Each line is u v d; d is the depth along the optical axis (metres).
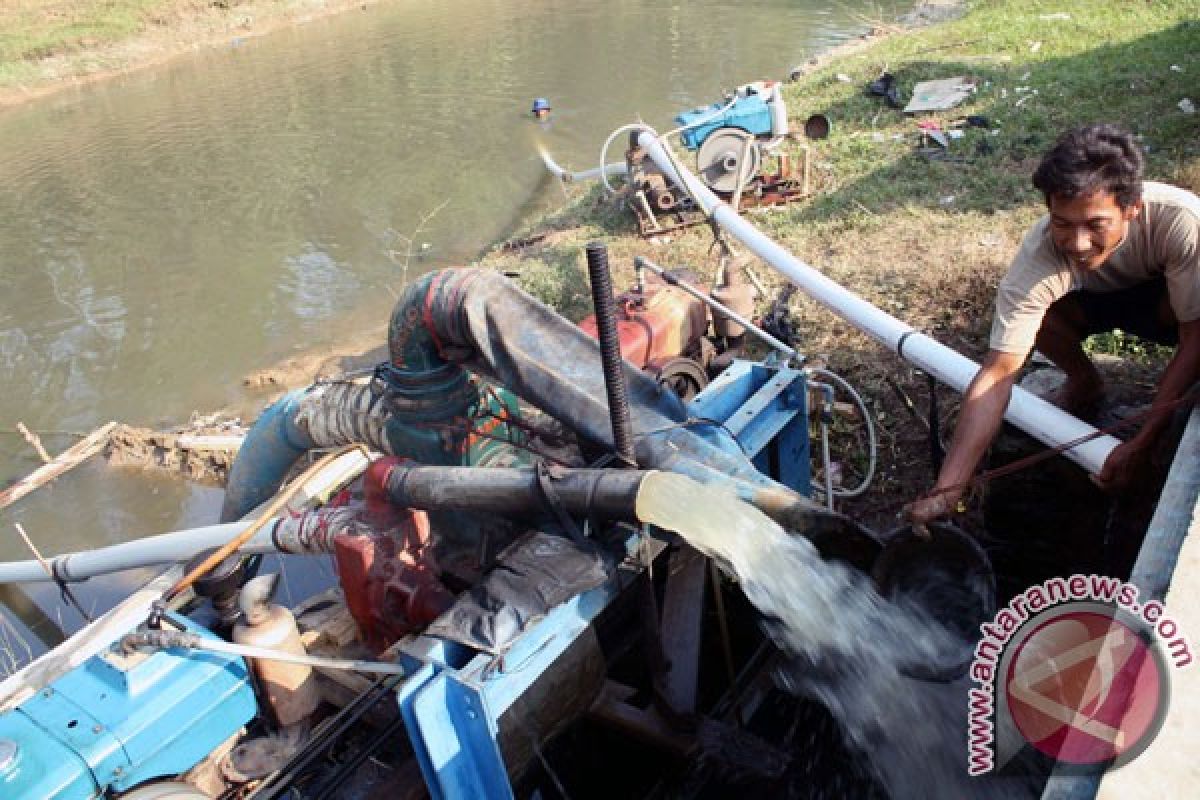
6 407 8.15
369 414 4.07
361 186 11.57
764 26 16.53
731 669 3.51
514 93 14.33
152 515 6.57
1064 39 11.39
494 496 2.98
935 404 4.16
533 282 7.68
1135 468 3.07
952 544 2.80
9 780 2.87
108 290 9.90
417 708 2.50
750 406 3.66
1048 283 2.87
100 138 14.61
